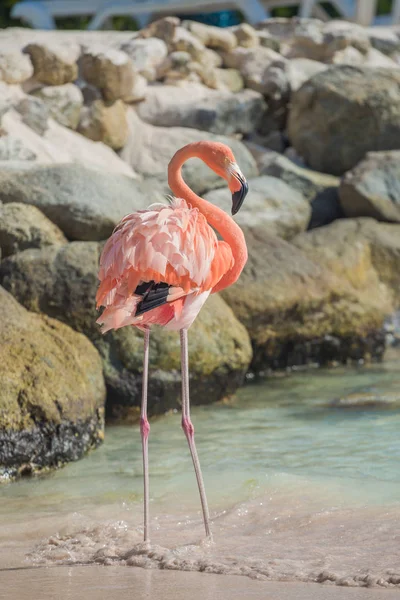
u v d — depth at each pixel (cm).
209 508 666
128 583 480
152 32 1814
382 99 1733
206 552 549
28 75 1508
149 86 1738
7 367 816
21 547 584
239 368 1076
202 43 1856
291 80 1864
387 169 1580
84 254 1059
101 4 2488
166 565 519
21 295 1034
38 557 552
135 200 1208
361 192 1527
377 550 534
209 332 1053
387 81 1770
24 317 929
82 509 674
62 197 1155
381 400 1046
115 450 866
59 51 1528
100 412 911
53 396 818
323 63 2016
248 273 1243
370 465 775
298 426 940
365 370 1256
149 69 1741
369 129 1728
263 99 1811
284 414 1001
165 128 1659
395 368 1265
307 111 1778
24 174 1186
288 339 1259
